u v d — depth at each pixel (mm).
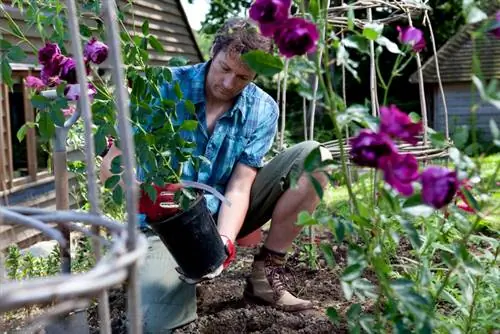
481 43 10984
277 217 2477
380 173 1404
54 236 1215
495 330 1804
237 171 2512
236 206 2432
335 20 2508
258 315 2383
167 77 2074
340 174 1507
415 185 1443
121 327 2311
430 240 1747
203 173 2439
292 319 2363
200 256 2080
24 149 5301
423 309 1414
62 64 1918
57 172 2023
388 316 1466
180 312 2318
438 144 1416
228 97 2393
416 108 13875
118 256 1021
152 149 2031
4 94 4781
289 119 13531
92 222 1226
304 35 1340
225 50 2283
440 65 12492
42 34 2154
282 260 2529
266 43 2189
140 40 2105
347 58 1440
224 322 2352
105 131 1988
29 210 1288
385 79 14703
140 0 9016
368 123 1394
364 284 1493
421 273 1536
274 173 2486
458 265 1465
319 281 2863
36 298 805
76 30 1247
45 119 1944
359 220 1470
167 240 2064
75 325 2018
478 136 8859
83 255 2740
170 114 2086
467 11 1369
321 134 11586
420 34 1495
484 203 1465
